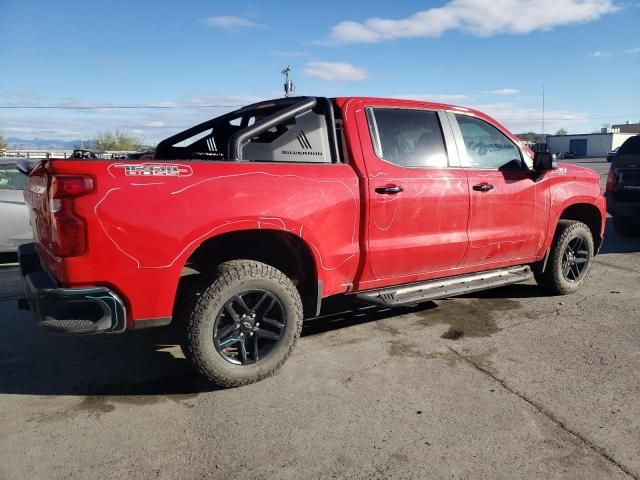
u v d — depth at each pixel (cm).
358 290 396
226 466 255
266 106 426
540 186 489
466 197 431
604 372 357
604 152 7200
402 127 411
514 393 328
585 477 246
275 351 344
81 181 275
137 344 419
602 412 304
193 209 303
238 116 463
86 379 355
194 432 286
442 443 273
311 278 371
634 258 734
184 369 370
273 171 337
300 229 343
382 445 272
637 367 365
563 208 513
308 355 391
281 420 298
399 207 392
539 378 348
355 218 373
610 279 609
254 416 303
